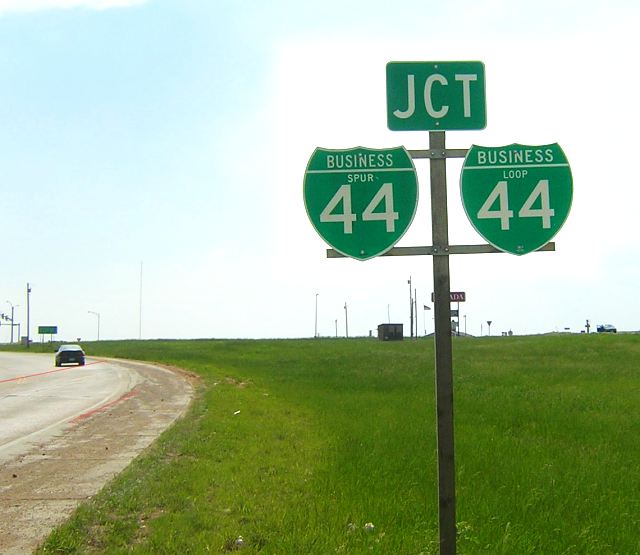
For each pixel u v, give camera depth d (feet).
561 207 16.02
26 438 45.96
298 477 29.45
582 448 36.68
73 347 163.32
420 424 44.06
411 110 16.16
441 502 15.37
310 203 16.14
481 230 15.94
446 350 15.57
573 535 21.15
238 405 58.95
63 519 24.99
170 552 20.02
